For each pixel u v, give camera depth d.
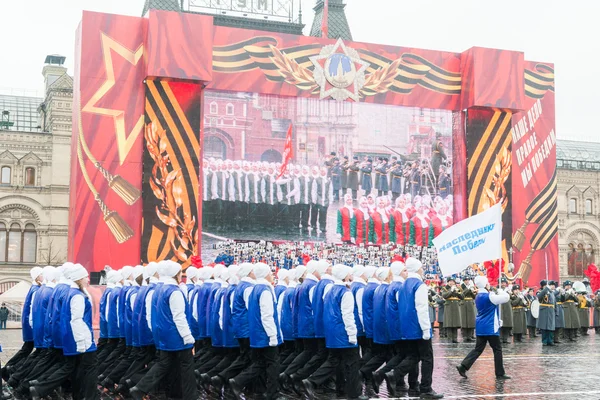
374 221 41.47
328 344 15.34
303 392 16.53
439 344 30.75
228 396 16.16
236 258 39.00
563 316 32.28
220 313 16.69
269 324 14.91
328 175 41.00
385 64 41.69
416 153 42.59
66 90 57.00
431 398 16.27
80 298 14.29
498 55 42.31
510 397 16.53
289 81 39.94
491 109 42.59
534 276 42.94
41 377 14.62
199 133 37.88
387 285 16.92
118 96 36.94
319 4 56.91
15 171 55.97
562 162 69.56
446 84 42.72
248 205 39.56
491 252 19.94
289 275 18.67
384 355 17.31
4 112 63.69
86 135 36.34
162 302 14.36
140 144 37.16
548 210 43.81
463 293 32.19
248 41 39.38
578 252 66.00
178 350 14.27
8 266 55.34
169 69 36.69
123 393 16.48
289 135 40.50
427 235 42.28
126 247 36.50
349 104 41.62
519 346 30.30
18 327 45.00
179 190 37.28
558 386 18.22
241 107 39.84
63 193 56.81
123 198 36.66
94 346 14.55
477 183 42.25
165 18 36.84
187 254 37.12
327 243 40.62
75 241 35.88
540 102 44.38
